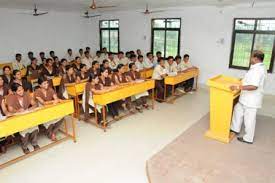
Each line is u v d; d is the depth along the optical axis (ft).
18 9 23.58
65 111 11.42
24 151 10.98
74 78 16.33
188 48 23.57
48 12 26.14
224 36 21.07
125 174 9.41
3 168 9.88
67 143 11.94
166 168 9.35
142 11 25.91
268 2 18.25
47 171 9.66
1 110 10.64
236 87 10.59
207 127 13.34
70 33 29.09
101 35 30.71
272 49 18.84
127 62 23.70
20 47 24.53
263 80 10.60
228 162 9.73
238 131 12.03
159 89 18.43
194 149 10.82
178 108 17.06
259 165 9.50
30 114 9.98
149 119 14.99
